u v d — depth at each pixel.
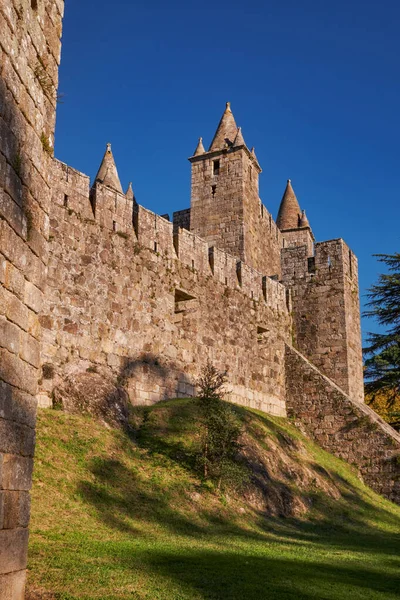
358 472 32.59
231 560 14.37
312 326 39.28
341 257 39.59
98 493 18.11
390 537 23.67
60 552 12.69
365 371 44.50
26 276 9.20
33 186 9.61
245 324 34.78
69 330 23.61
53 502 16.48
